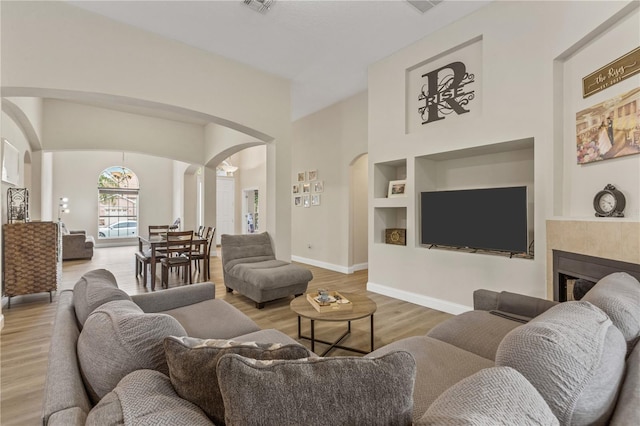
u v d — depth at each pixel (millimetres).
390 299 4098
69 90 3031
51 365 1070
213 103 3955
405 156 3994
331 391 666
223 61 4055
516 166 3430
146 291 4602
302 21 3354
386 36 3676
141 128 6566
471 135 3324
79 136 5867
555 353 811
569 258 2438
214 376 835
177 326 1133
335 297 2725
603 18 2176
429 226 3842
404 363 726
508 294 2205
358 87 5191
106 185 9695
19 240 3783
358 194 6016
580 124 2488
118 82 3279
